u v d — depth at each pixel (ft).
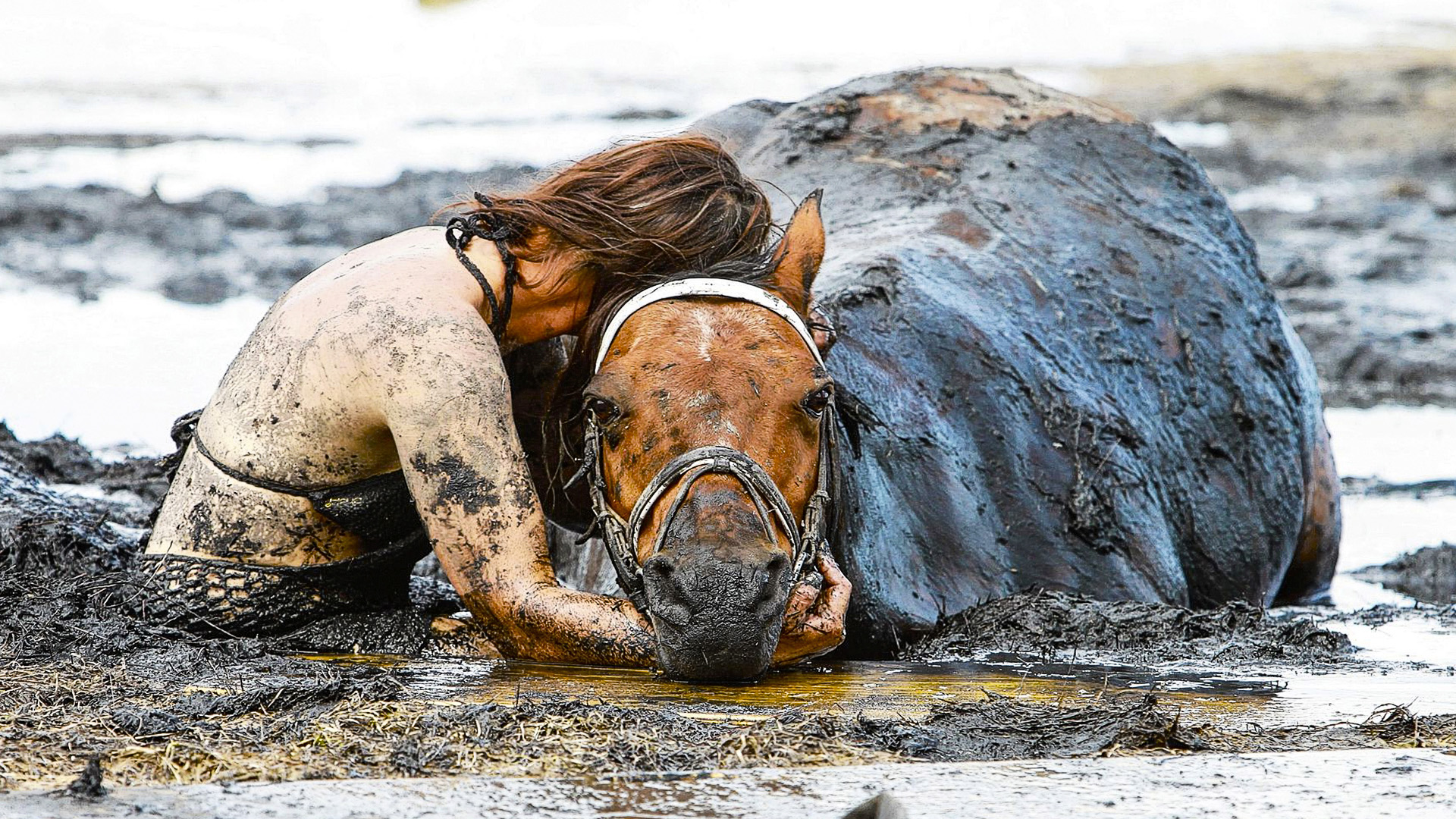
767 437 41.04
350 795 28.71
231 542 47.34
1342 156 279.08
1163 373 69.21
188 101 352.28
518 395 49.32
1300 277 172.45
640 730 33.71
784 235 47.50
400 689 37.76
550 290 46.57
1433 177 258.78
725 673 39.09
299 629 47.80
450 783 29.55
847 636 50.24
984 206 70.79
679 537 38.63
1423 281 173.88
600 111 333.83
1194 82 361.51
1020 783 30.19
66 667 40.86
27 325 133.90
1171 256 72.79
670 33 468.34
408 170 235.81
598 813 27.81
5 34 425.28
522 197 46.93
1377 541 87.97
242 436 47.01
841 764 31.86
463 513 43.57
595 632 42.29
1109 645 50.55
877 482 54.44
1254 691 41.50
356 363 44.55
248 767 30.78
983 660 47.80
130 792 28.63
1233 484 70.28
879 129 76.23
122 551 55.31
